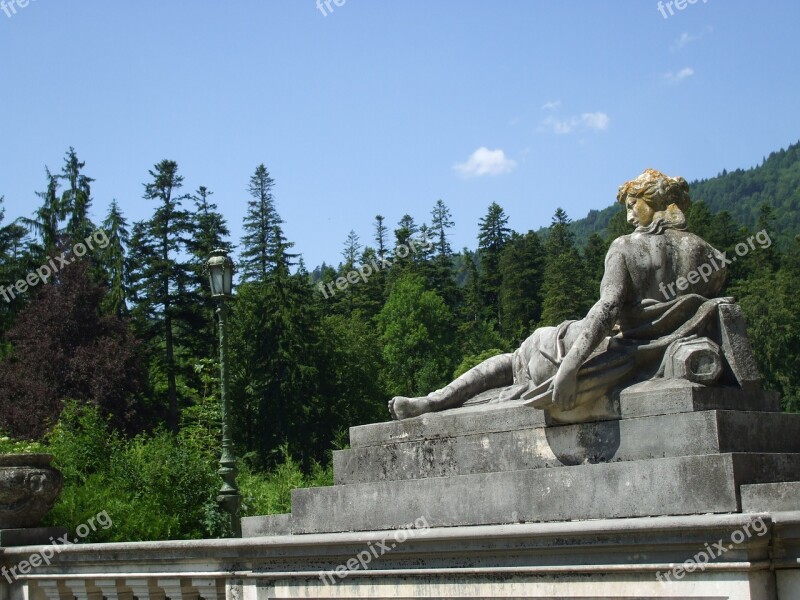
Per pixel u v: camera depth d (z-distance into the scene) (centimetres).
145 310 5619
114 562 926
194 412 4541
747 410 742
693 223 5800
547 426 774
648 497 693
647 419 723
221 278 1831
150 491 1736
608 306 759
